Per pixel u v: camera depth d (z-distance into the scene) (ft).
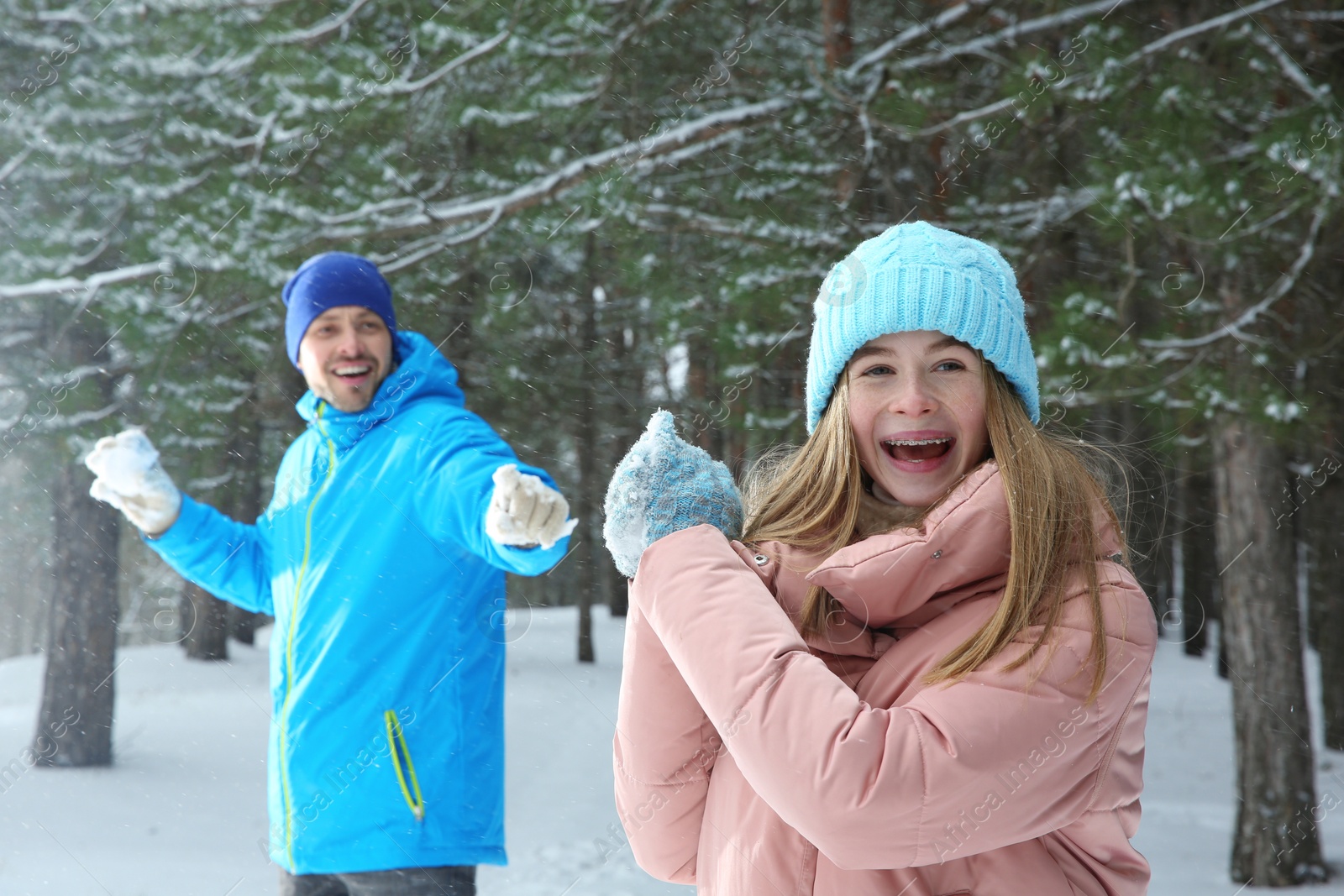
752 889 2.97
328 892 5.38
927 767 2.60
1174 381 10.68
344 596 5.53
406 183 12.99
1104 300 10.77
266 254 12.33
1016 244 12.50
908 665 3.02
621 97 13.57
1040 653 2.75
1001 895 2.81
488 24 12.35
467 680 5.49
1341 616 20.11
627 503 3.21
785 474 3.76
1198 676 28.89
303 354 6.28
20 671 21.34
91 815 9.50
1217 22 11.12
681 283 13.15
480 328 13.94
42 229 13.19
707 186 13.39
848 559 3.08
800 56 13.69
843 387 3.57
